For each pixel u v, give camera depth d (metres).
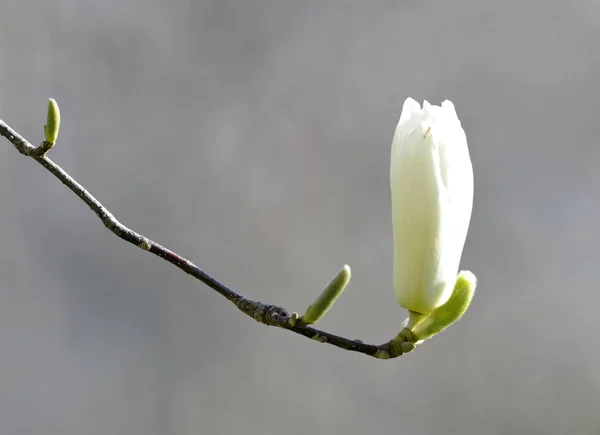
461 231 1.03
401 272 1.03
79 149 1.96
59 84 1.98
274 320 1.04
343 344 1.03
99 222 1.94
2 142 1.91
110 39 2.02
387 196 2.03
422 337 1.03
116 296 1.92
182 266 1.06
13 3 1.97
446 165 1.03
